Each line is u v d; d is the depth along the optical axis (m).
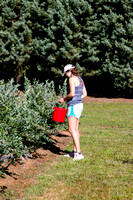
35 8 21.67
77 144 5.28
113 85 21.20
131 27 18.08
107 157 5.38
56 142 6.80
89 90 23.06
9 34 21.22
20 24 21.44
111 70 18.66
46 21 22.38
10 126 4.70
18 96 5.32
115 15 19.03
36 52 21.27
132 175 4.42
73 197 3.72
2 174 4.26
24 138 5.23
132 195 3.71
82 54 20.56
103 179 4.25
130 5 19.05
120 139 7.15
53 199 3.68
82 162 5.09
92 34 20.94
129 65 18.11
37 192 3.87
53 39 20.59
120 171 4.59
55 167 4.88
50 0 22.12
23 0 21.97
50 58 20.06
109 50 19.25
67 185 4.06
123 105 15.67
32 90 6.27
